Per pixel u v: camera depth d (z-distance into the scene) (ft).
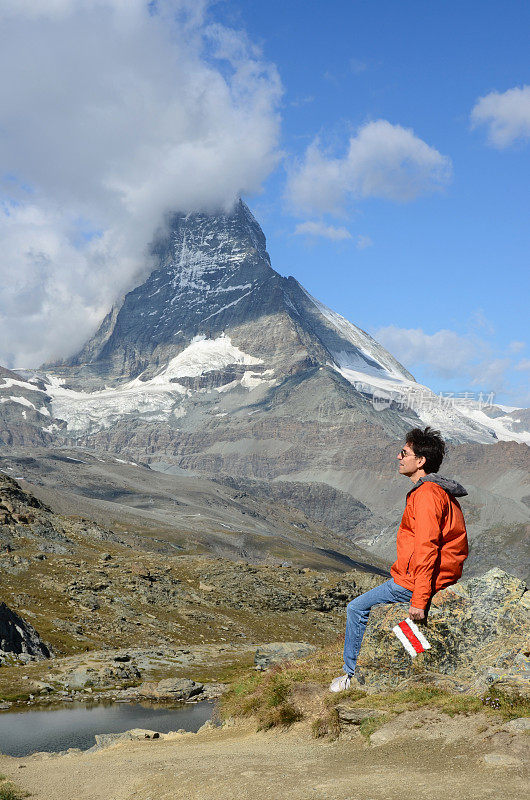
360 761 31.07
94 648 371.35
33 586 512.63
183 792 31.12
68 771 45.57
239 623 546.67
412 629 36.42
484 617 37.83
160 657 322.55
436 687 36.42
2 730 162.09
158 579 626.23
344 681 41.73
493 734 29.14
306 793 26.84
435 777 26.37
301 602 652.07
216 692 217.97
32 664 281.13
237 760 36.29
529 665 34.37
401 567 37.40
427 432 35.55
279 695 47.14
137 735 72.74
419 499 34.14
